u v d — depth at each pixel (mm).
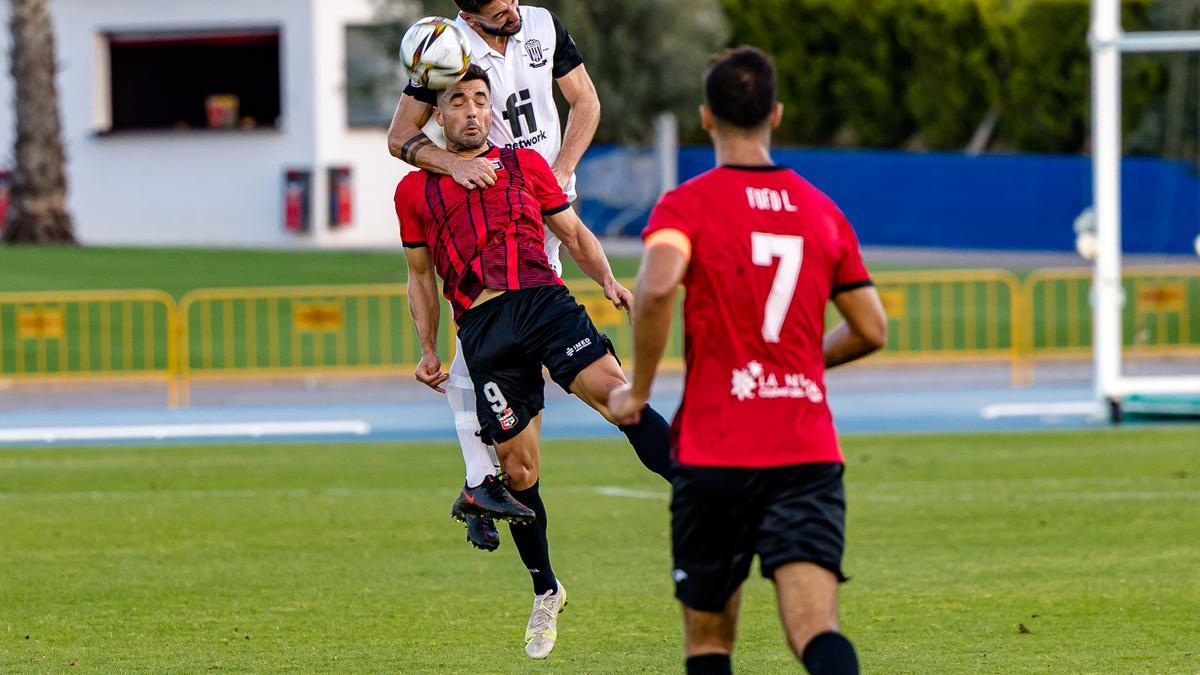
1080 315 82312
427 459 49781
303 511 39719
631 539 35594
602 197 118750
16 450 52781
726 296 16594
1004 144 126562
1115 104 56562
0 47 111312
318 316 71375
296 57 108250
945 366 77750
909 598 29016
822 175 122625
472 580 31375
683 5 102250
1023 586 29875
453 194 21906
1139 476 43875
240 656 25125
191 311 81188
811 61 126812
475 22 23250
